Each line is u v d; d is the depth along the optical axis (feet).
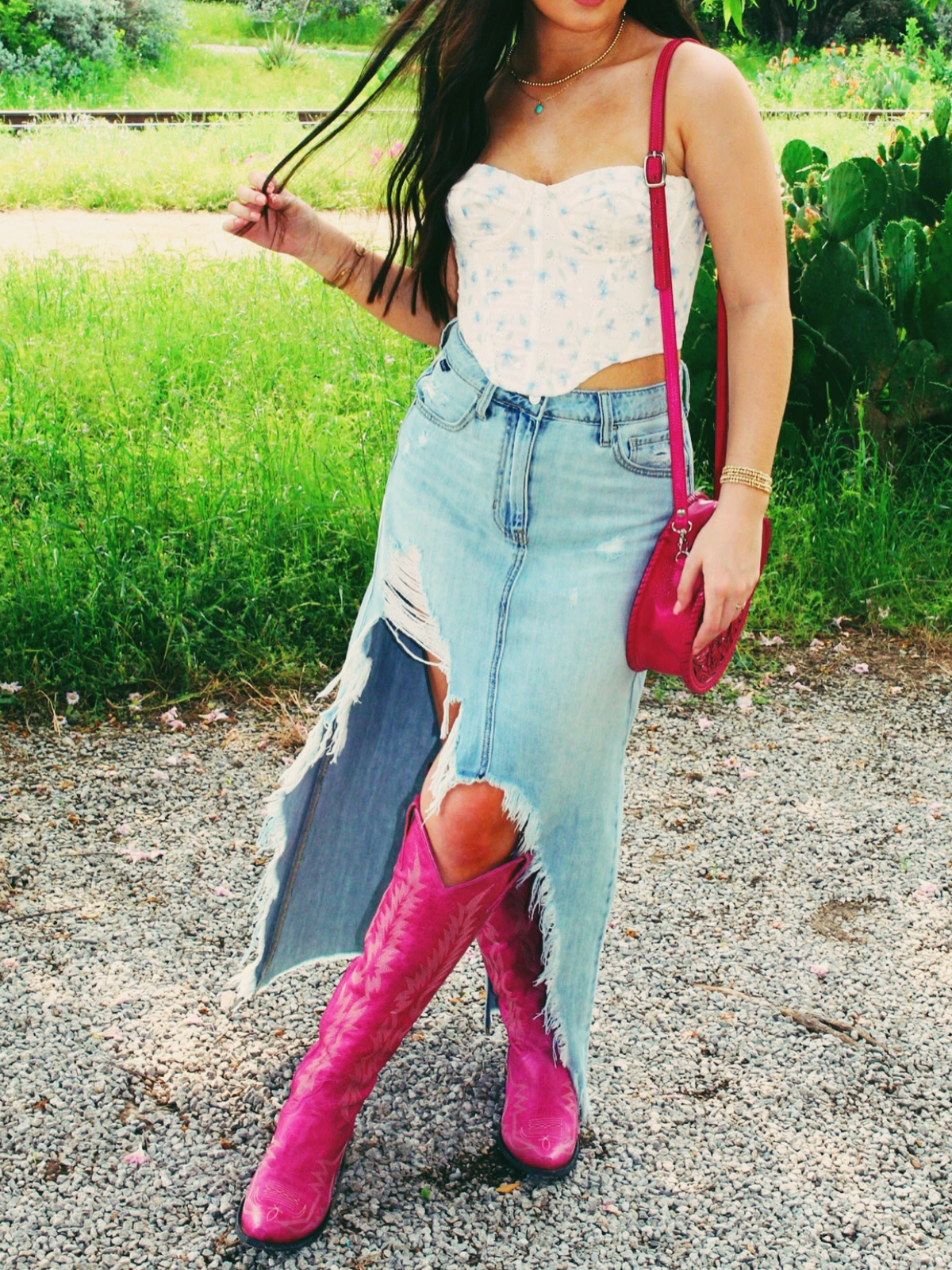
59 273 21.26
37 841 8.89
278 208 6.36
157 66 60.39
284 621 11.67
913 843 9.41
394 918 5.72
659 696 11.50
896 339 14.28
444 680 6.25
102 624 11.18
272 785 9.77
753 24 86.17
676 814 9.66
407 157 5.83
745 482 5.28
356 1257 5.81
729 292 5.33
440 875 5.60
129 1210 5.99
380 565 6.09
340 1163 6.02
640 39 5.36
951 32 83.56
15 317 18.44
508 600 5.49
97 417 15.12
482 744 5.47
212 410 15.72
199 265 23.16
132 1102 6.63
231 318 19.02
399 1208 6.08
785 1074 7.08
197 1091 6.72
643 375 5.41
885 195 14.84
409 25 5.61
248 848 8.96
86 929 8.00
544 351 5.31
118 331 18.30
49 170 32.22
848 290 14.19
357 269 6.54
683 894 8.69
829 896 8.74
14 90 49.96
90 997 7.39
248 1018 7.29
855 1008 7.64
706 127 5.08
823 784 10.19
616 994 7.66
